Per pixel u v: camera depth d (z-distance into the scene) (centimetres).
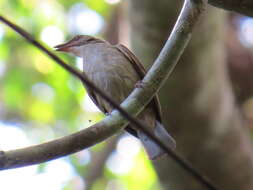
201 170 1160
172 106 1082
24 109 1750
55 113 1741
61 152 563
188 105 1073
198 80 1059
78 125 1725
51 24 1717
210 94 1089
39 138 1734
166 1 959
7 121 1756
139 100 616
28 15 1717
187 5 610
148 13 983
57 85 1723
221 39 1080
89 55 992
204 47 1029
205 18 1003
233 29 1572
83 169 1733
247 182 1184
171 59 613
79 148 571
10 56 1722
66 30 1723
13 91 1734
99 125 582
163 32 998
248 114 1514
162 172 1148
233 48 1540
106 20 1748
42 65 1725
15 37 1700
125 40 1474
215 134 1130
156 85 618
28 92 1736
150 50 1032
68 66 395
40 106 1741
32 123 1755
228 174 1168
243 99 1529
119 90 945
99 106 973
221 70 1105
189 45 1010
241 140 1178
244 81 1529
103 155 1727
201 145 1130
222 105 1121
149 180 1766
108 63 955
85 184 1691
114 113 590
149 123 862
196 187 1140
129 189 1772
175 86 1054
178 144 1128
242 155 1172
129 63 955
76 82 1711
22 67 1730
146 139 759
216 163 1151
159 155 745
